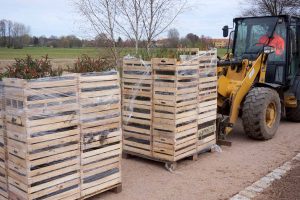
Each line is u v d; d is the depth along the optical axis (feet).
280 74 28.66
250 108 23.68
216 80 21.42
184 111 19.35
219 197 16.24
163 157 19.48
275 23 28.35
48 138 13.78
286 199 15.98
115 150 16.20
